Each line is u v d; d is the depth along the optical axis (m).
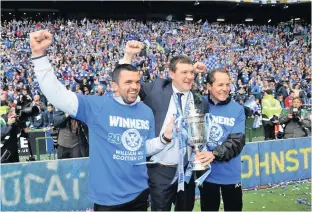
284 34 32.03
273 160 7.14
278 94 15.03
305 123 8.35
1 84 14.98
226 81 3.57
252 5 34.50
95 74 17.97
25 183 5.38
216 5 34.56
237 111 3.71
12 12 30.92
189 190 3.48
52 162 5.56
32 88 14.46
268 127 10.00
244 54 26.23
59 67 18.55
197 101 3.46
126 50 3.31
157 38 26.64
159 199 3.31
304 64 25.78
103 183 2.78
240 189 3.84
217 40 28.28
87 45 23.25
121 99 2.84
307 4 34.53
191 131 3.22
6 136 5.69
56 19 31.02
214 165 3.70
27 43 21.55
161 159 3.30
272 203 6.13
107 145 2.78
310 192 6.70
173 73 3.31
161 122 3.28
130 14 34.66
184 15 36.28
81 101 2.77
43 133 9.55
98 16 33.59
